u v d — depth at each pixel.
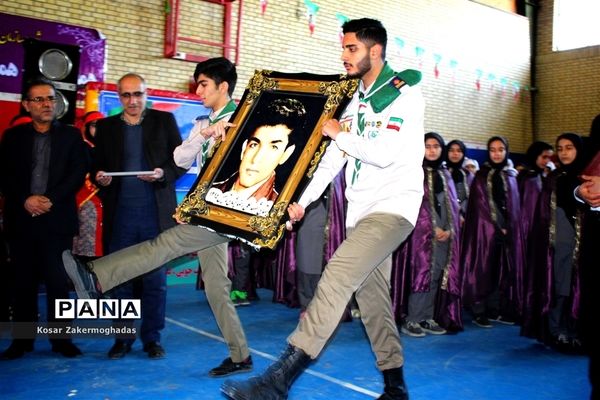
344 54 2.93
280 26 8.63
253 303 6.42
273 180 2.84
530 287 5.02
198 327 5.14
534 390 3.80
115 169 3.95
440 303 5.40
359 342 4.82
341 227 5.50
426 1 10.59
